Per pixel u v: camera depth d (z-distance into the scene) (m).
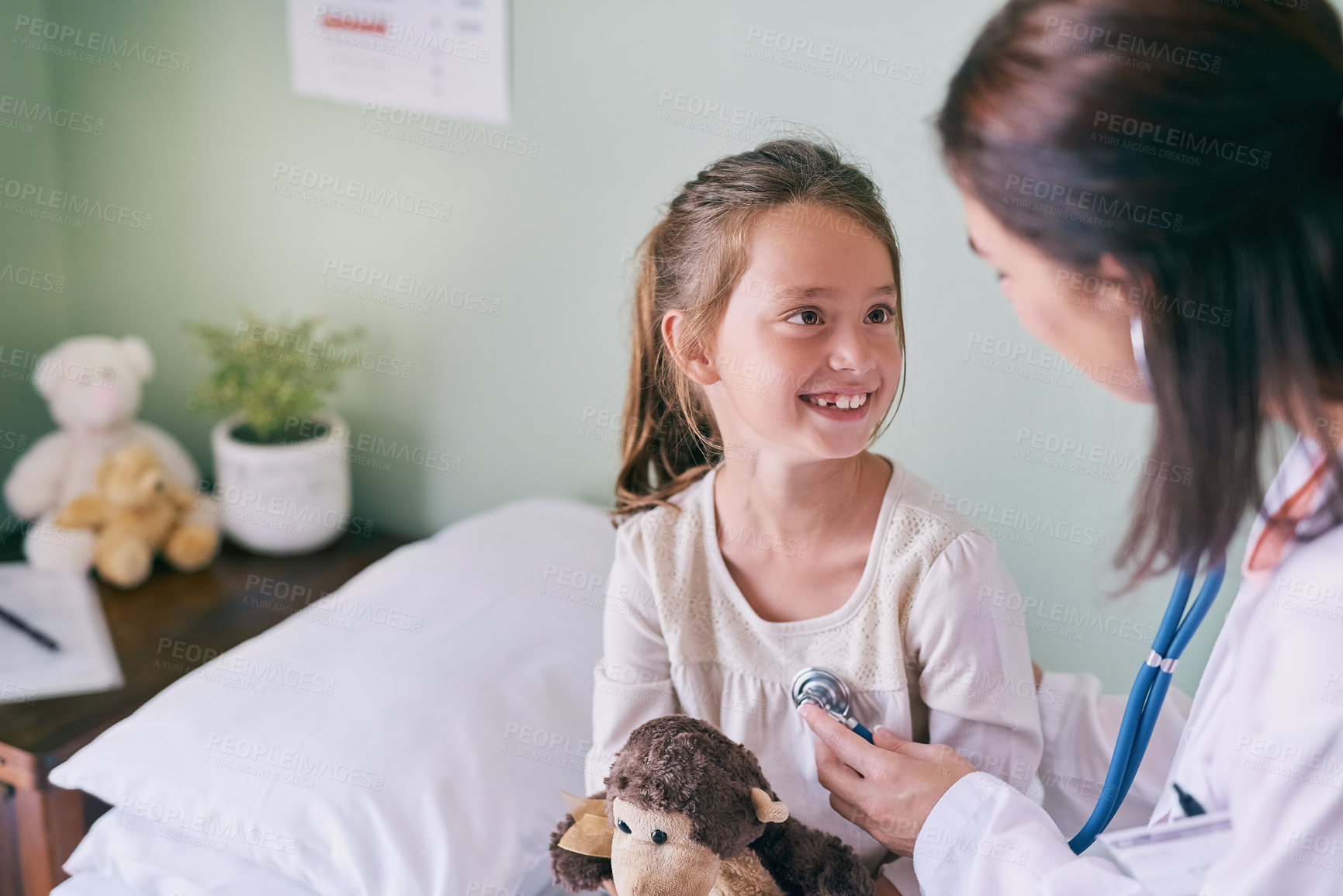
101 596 1.43
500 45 1.26
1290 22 0.46
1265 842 0.55
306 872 0.92
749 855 0.75
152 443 1.57
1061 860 0.64
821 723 0.73
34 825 1.12
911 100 1.04
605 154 1.26
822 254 0.69
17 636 1.33
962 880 0.67
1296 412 0.51
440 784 0.95
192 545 1.47
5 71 1.48
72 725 1.15
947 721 0.75
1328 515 0.54
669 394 0.86
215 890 0.94
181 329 1.62
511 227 1.35
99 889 0.99
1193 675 1.00
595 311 1.34
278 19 1.38
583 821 0.71
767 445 0.74
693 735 0.70
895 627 0.75
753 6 1.10
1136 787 0.82
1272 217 0.47
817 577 0.78
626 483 0.91
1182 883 0.61
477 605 1.19
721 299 0.72
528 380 1.43
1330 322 0.48
